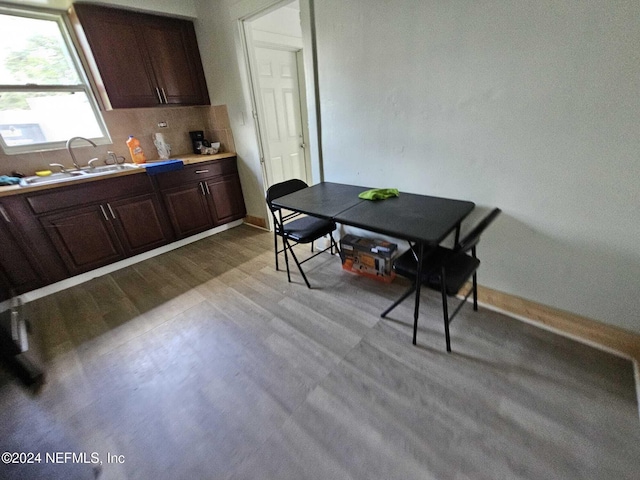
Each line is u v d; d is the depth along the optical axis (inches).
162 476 43.9
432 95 66.2
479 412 49.4
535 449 43.7
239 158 131.1
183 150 132.6
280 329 71.9
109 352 67.8
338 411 51.4
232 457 45.7
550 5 48.1
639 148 47.6
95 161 109.3
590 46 46.9
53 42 94.4
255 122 116.4
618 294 56.3
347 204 73.2
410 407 51.1
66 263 92.4
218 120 129.7
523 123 56.8
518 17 51.4
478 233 51.8
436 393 53.2
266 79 123.8
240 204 139.2
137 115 116.3
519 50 53.1
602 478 39.9
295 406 52.9
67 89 99.0
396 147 76.9
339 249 103.7
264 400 54.4
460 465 42.4
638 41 43.3
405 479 41.4
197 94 122.0
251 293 87.2
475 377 55.6
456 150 67.2
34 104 94.2
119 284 96.6
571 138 52.8
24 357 60.7
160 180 109.3
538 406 49.6
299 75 138.6
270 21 116.6
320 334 69.3
